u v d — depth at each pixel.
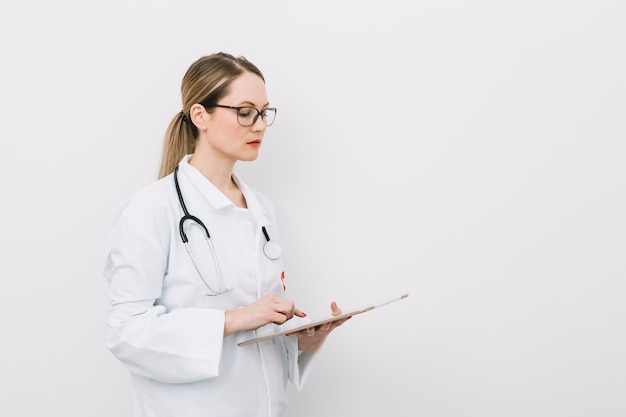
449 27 1.44
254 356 1.11
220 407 1.07
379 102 1.46
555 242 1.51
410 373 1.54
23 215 1.41
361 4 1.43
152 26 1.40
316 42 1.43
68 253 1.43
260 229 1.15
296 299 1.50
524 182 1.49
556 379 1.55
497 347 1.54
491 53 1.45
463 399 1.56
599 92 1.47
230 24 1.41
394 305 1.52
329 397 1.55
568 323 1.54
